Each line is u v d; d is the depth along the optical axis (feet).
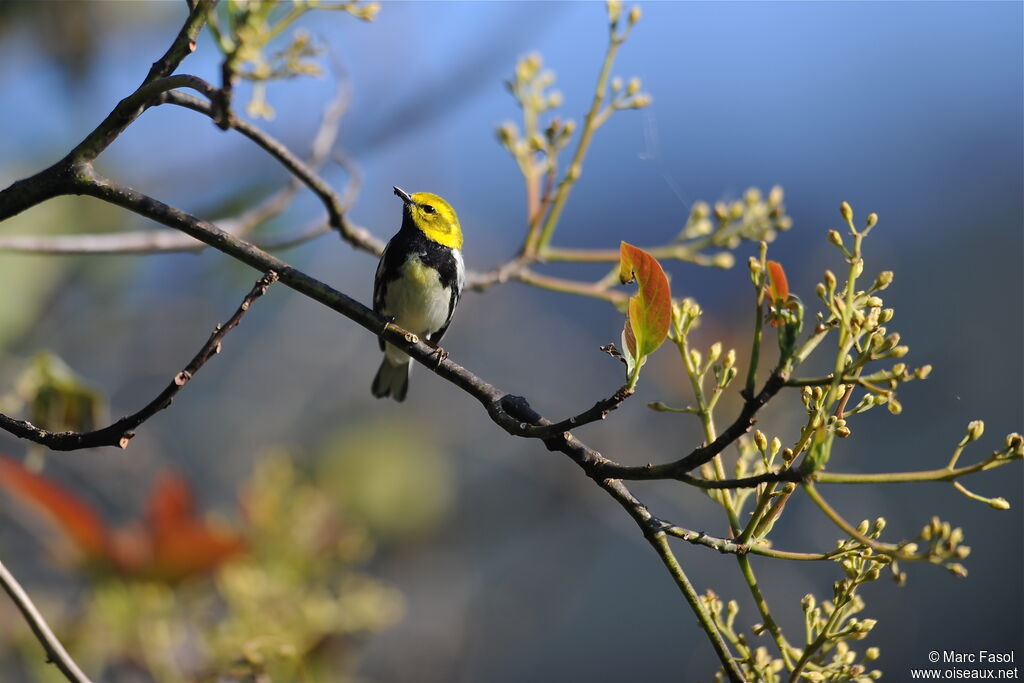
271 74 19.84
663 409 16.25
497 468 44.75
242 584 27.04
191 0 18.03
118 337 40.34
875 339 13.75
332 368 45.29
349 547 29.81
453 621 39.96
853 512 43.91
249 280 40.37
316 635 27.66
